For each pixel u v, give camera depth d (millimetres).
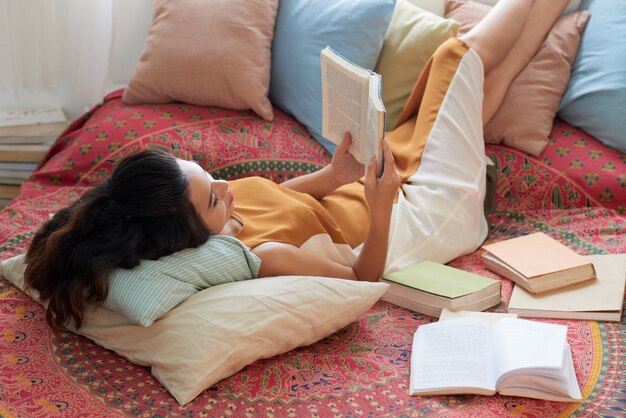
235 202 1918
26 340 1612
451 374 1514
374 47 2494
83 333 1622
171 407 1407
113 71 2971
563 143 2361
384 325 1756
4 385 1458
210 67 2473
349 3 2486
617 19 2422
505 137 2385
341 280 1670
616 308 1730
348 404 1441
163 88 2537
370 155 1734
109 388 1467
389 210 1759
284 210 1860
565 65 2420
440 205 2066
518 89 2402
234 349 1474
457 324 1645
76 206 1607
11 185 2850
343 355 1611
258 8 2535
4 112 2916
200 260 1599
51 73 2895
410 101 2320
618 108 2301
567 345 1568
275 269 1724
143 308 1481
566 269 1854
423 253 2004
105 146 2363
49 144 2865
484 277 1873
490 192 2314
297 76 2502
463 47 2234
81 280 1544
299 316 1568
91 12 2762
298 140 2449
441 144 2141
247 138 2408
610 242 2053
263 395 1454
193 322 1495
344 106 1818
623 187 2217
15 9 2764
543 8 2426
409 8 2592
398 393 1489
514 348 1506
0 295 1772
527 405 1446
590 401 1447
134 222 1564
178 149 2326
